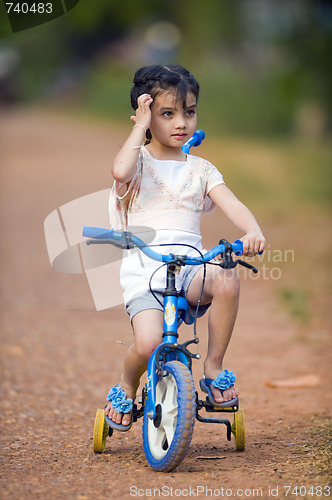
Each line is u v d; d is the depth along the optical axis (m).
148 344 4.95
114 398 5.31
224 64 43.72
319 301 11.54
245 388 7.59
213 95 39.28
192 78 5.19
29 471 5.04
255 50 48.03
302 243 15.69
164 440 4.97
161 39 65.25
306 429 6.11
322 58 36.19
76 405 6.99
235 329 10.02
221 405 5.09
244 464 5.13
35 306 10.85
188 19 50.31
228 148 31.52
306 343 9.40
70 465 5.19
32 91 63.44
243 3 48.25
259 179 23.56
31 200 20.25
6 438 5.91
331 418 6.40
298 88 37.22
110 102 53.25
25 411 6.75
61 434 6.09
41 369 8.15
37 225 17.09
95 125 44.16
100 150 32.16
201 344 9.04
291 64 37.62
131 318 5.13
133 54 68.19
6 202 20.03
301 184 22.62
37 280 12.40
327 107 36.91
